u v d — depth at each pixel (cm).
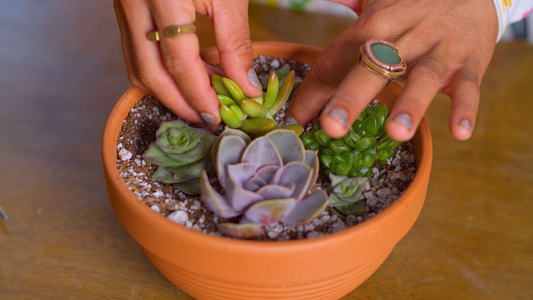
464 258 52
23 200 55
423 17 48
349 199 45
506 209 55
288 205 41
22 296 48
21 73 67
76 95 64
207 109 47
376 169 48
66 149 59
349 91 41
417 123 40
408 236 53
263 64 55
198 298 46
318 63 48
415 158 48
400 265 51
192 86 45
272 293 42
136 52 46
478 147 60
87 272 50
